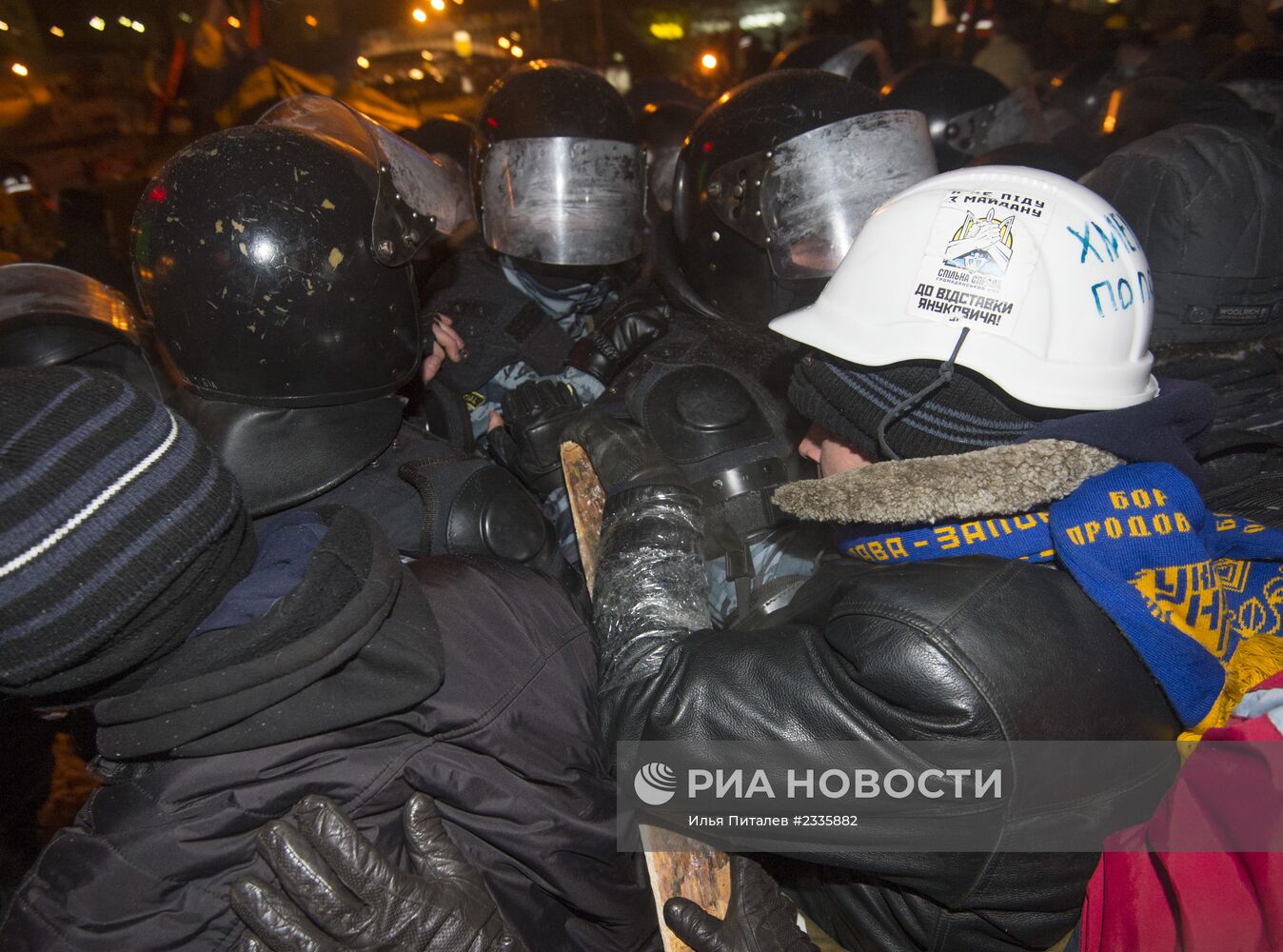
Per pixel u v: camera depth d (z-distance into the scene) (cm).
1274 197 132
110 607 61
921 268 87
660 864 101
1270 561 95
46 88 582
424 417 157
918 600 78
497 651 86
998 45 473
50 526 58
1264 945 68
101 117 592
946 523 85
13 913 69
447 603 87
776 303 153
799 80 151
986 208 85
